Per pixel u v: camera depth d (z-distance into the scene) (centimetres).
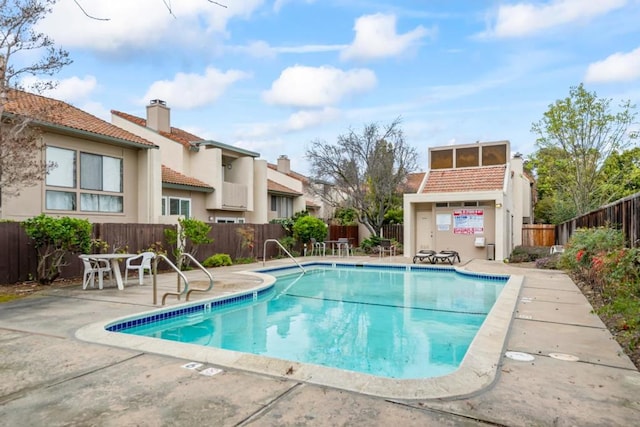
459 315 839
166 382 370
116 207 1523
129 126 2106
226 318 809
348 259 1816
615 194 2097
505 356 439
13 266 977
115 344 484
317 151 2456
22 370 402
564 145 1925
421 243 1919
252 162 2306
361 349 614
